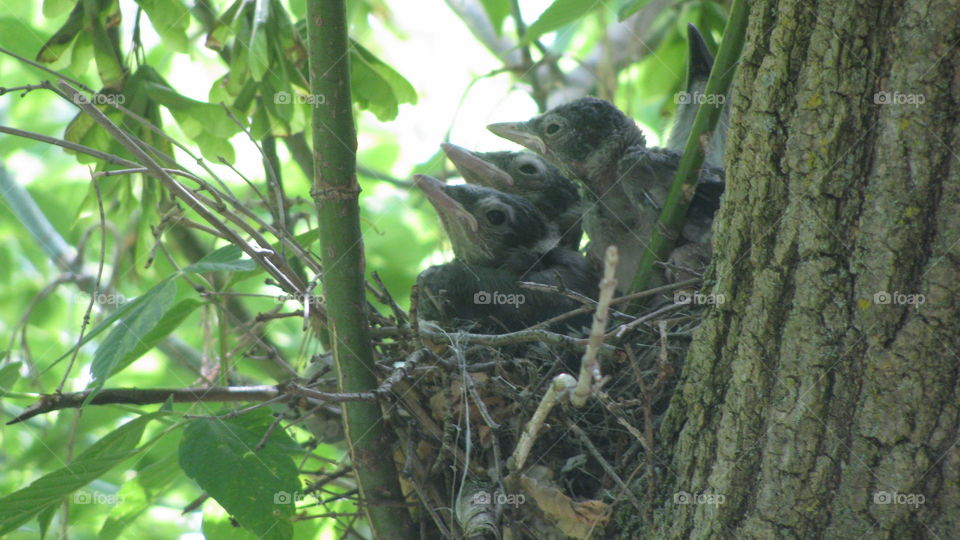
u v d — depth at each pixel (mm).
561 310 6371
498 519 4691
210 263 5238
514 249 6844
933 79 3803
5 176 9633
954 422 3949
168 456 6008
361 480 5133
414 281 9766
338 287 4914
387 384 4711
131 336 4754
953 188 3834
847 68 3896
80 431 9062
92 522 7742
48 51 6426
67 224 10938
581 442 5230
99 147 6660
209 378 6805
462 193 6965
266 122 6555
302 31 7211
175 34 6496
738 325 4270
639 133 7137
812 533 4184
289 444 5129
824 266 4016
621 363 5453
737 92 4164
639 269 5625
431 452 5340
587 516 4770
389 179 10305
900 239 3895
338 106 4812
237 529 5938
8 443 9945
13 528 5078
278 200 5547
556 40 9734
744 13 5016
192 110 6410
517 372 5480
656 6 9648
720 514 4328
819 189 3994
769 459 4219
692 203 5840
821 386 4082
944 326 3893
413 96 7066
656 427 5109
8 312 10992
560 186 7559
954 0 3742
